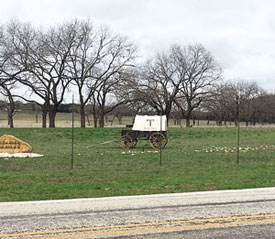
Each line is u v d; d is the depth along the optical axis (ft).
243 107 266.98
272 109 276.62
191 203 30.17
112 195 33.55
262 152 77.82
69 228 23.65
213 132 126.52
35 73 152.15
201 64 208.13
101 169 52.75
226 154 73.92
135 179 43.19
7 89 157.17
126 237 22.07
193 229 23.49
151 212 27.45
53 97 160.56
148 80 198.59
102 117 178.50
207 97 207.51
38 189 36.60
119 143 94.79
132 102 184.24
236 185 38.45
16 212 27.37
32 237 21.99
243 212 27.32
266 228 23.68
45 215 26.61
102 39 166.91
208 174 47.26
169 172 49.42
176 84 207.41
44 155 71.77
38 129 129.59
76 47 161.79
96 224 24.47
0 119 285.43
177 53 206.80
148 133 86.99
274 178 43.60
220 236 22.18
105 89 173.17
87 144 100.27
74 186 38.32
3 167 54.49
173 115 285.43
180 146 92.79
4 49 151.84
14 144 73.92
